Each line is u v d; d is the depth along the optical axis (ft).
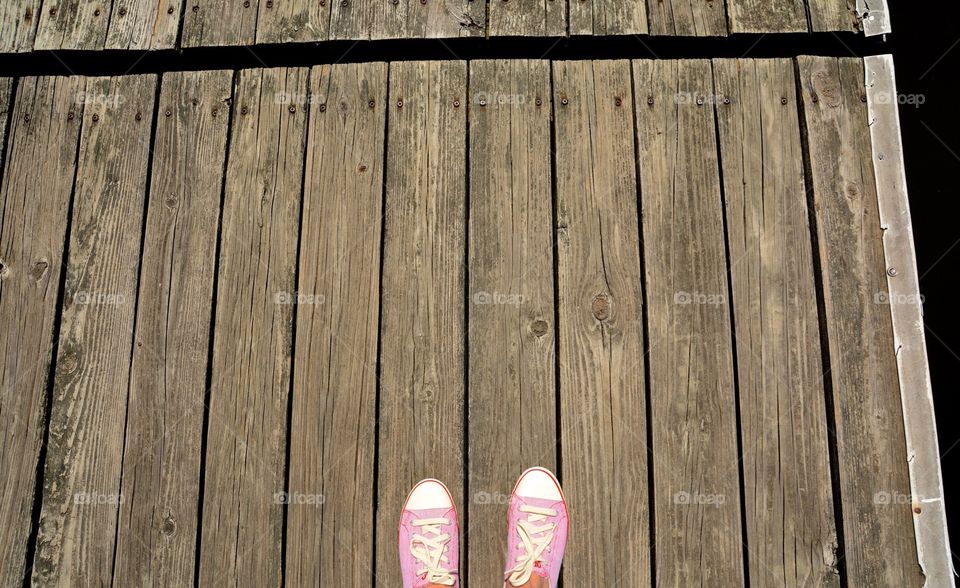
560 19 5.87
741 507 5.17
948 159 6.67
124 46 6.01
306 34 5.93
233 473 5.32
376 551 5.20
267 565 5.20
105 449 5.41
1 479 5.39
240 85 5.94
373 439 5.33
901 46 6.79
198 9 6.07
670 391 5.32
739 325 5.39
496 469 5.26
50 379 5.54
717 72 5.80
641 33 5.80
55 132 5.95
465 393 5.38
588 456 5.27
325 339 5.48
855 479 5.15
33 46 6.06
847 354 5.30
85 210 5.80
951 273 6.49
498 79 5.83
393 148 5.75
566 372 5.37
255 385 5.44
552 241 5.56
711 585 5.08
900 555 5.04
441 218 5.63
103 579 5.23
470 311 5.47
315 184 5.73
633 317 5.43
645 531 5.17
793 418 5.26
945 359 6.34
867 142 5.63
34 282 5.69
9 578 5.25
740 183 5.61
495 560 5.16
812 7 5.81
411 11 5.93
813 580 5.06
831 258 5.45
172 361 5.51
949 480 6.18
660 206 5.58
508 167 5.68
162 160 5.84
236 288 5.59
